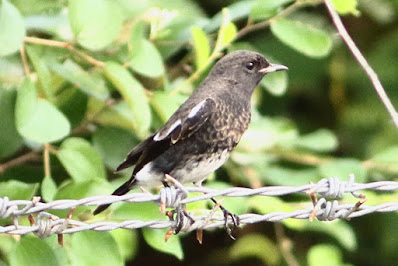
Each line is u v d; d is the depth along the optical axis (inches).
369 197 447.8
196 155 380.2
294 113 594.6
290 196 475.2
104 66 394.3
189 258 593.9
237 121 393.4
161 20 444.5
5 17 381.7
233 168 479.5
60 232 313.0
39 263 350.3
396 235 558.9
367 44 602.9
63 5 457.4
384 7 577.9
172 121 378.6
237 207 408.2
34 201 303.6
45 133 370.9
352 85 589.6
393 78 582.9
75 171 393.7
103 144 448.5
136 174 381.7
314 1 433.4
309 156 481.1
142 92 391.5
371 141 577.9
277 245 534.6
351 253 568.4
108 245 356.2
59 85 436.1
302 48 433.4
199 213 390.6
